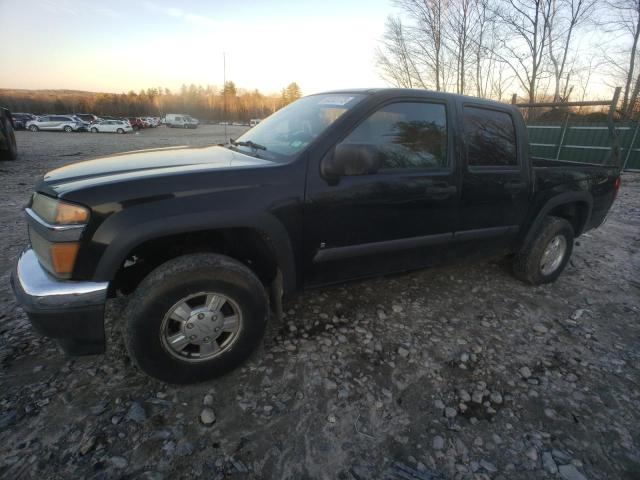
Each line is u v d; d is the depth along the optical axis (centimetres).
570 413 220
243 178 217
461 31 1834
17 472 170
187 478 172
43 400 210
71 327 193
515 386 240
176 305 208
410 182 266
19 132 3334
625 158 1314
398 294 347
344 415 211
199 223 205
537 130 1480
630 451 197
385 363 254
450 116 290
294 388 229
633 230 613
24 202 668
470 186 296
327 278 262
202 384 228
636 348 286
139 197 196
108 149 1830
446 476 179
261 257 248
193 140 2736
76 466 174
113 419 200
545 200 351
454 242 306
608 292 378
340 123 245
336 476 176
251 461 182
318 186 235
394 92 266
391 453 190
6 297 316
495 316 321
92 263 191
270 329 284
